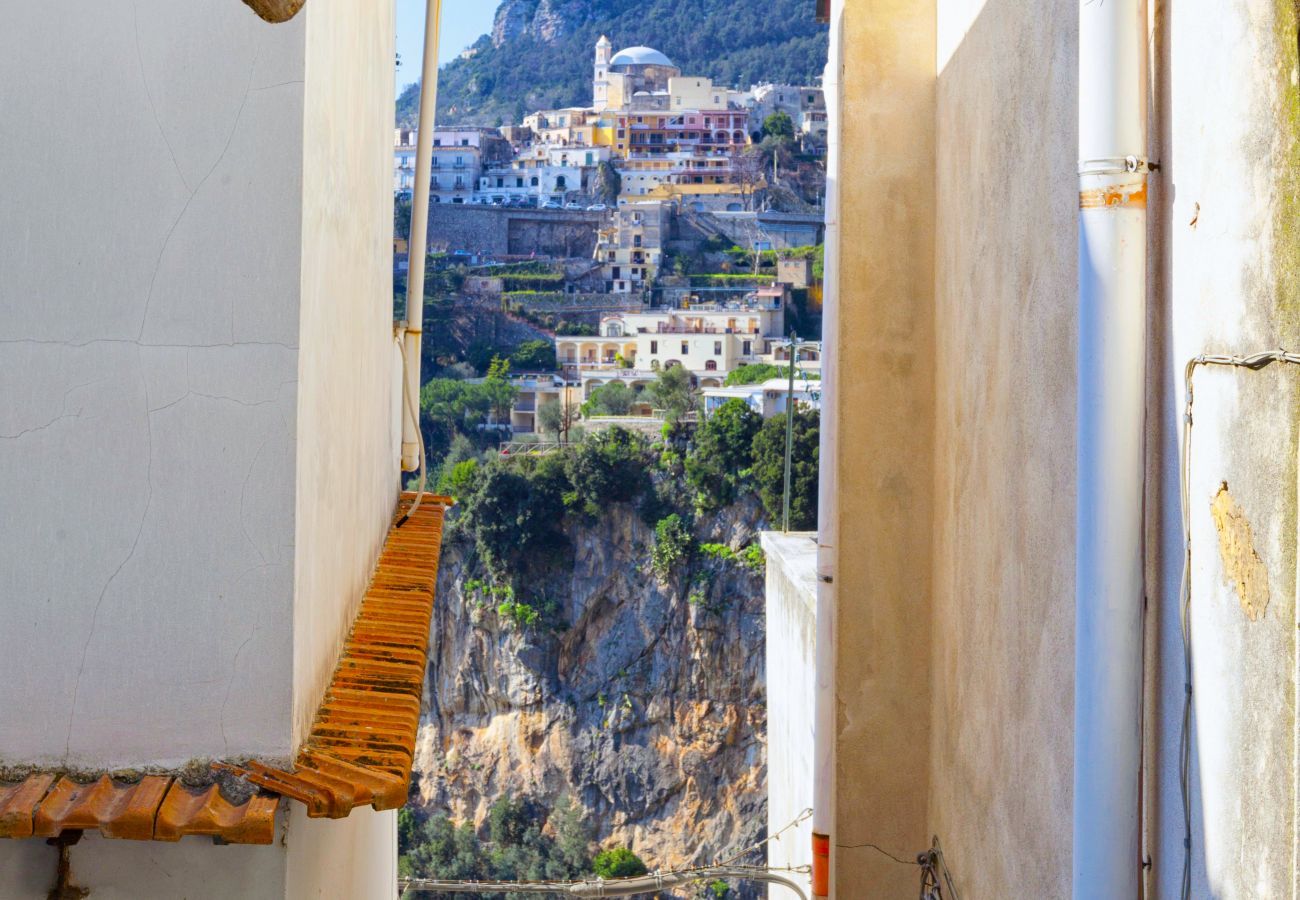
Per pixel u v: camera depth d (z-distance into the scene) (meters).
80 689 2.67
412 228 6.47
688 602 67.31
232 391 2.69
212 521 2.69
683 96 144.12
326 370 3.28
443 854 64.56
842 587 5.02
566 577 68.19
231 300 2.69
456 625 67.94
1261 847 1.96
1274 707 1.91
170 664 2.69
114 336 2.66
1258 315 1.96
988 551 3.96
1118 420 2.43
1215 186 2.13
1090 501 2.46
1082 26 2.48
